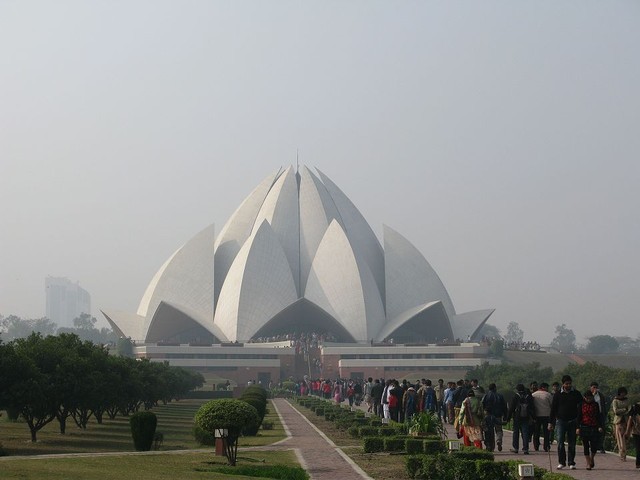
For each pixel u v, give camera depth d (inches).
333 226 5019.7
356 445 1226.0
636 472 868.6
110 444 1382.9
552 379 3019.2
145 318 5093.5
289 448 1184.2
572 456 917.8
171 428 1769.2
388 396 1619.1
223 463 954.7
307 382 4261.8
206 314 5083.7
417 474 830.5
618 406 994.1
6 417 2130.9
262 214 5398.6
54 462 857.5
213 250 5152.6
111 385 1793.8
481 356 4709.6
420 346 4699.8
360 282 4938.5
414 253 5270.7
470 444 1090.7
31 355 1504.7
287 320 5152.6
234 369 4618.6
